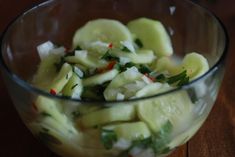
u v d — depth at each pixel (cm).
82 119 23
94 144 23
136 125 22
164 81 26
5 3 43
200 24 31
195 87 22
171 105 22
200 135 29
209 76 23
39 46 32
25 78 31
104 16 36
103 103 21
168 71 29
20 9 42
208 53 30
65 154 25
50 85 26
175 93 22
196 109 24
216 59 27
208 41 30
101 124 22
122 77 26
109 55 28
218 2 42
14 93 24
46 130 24
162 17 35
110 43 31
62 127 23
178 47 33
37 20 32
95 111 22
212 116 30
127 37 33
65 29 35
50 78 28
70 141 23
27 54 31
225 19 39
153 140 23
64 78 26
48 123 23
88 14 36
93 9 36
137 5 36
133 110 23
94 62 28
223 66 24
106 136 22
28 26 31
